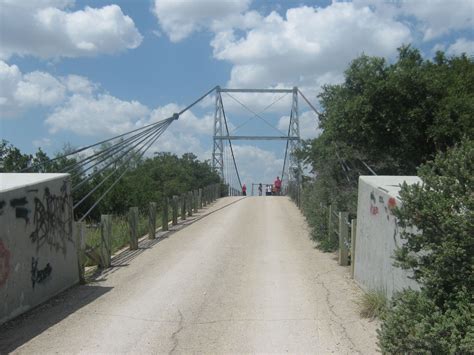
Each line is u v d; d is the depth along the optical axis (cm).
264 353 582
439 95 1345
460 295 470
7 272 682
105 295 845
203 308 766
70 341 618
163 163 3419
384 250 745
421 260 518
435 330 452
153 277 982
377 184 817
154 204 1530
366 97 1345
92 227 1388
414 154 1389
